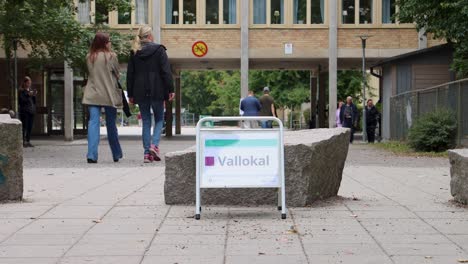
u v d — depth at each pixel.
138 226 6.80
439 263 5.31
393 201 8.49
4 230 6.61
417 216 7.36
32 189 9.59
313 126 38.69
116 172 12.06
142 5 30.80
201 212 7.56
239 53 30.64
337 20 30.61
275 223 6.93
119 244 6.01
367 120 29.66
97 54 13.91
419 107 24.03
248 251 5.73
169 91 13.94
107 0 24.88
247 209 7.77
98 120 14.26
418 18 22.48
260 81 49.16
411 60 27.95
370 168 13.67
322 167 8.14
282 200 7.12
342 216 7.33
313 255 5.58
